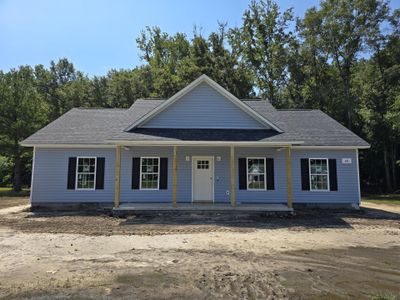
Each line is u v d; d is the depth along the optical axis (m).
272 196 15.55
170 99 15.68
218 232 10.20
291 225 11.57
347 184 15.58
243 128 15.72
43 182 15.32
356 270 6.51
